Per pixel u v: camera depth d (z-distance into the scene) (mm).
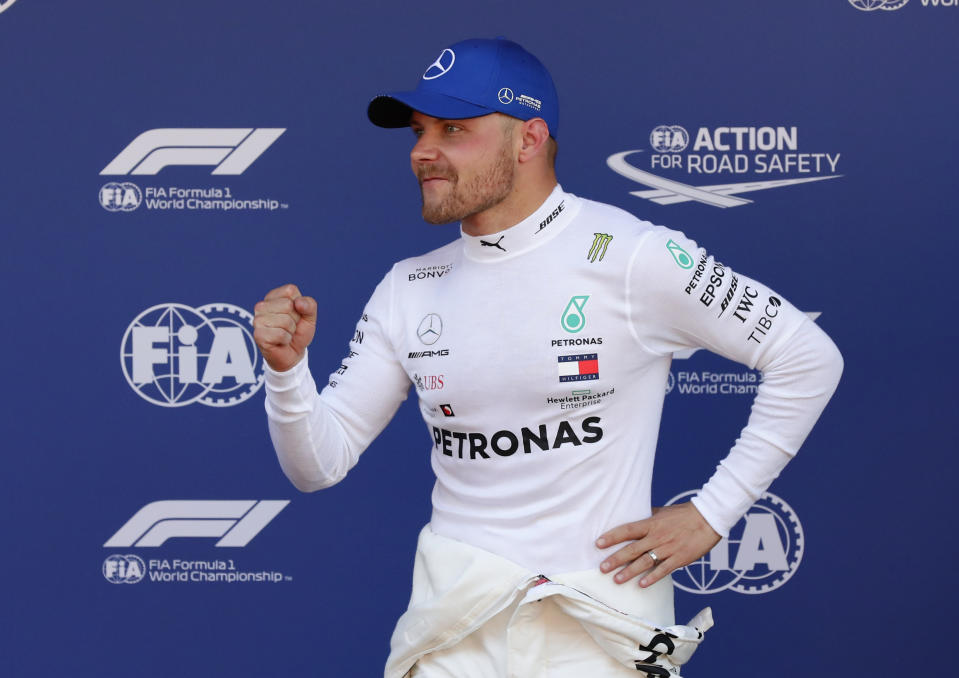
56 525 12336
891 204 12031
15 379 12336
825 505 12086
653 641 7055
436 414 7504
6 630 12336
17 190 12312
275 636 12375
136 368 12367
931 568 12000
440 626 7320
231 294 12375
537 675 7168
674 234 7348
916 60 11992
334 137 12312
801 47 12062
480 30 12227
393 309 7902
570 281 7191
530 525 7230
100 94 12297
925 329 12031
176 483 12383
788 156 12109
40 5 12258
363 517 12383
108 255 12344
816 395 7387
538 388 7137
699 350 12180
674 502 12227
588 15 12172
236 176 12336
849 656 12070
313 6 12258
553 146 7582
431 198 7281
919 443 12023
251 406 12398
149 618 12367
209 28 12273
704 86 12133
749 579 12156
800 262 12109
